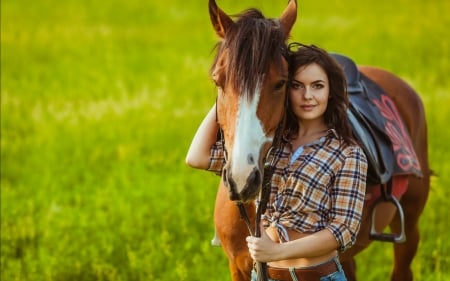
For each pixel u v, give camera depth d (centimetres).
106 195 1153
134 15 2820
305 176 538
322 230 533
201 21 2673
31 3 3089
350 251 671
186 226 1008
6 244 988
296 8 555
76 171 1284
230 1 2452
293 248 524
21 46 2295
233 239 625
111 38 2414
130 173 1250
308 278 550
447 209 1038
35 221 1070
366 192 652
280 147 556
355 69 735
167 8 2927
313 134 557
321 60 540
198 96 1692
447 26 2347
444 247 932
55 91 1806
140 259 916
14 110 1633
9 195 1168
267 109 512
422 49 2072
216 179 1165
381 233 671
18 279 872
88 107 1630
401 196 740
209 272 868
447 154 1259
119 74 1930
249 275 635
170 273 876
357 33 2272
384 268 900
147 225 1032
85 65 2064
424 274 886
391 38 2209
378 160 658
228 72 511
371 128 676
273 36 515
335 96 548
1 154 1373
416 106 838
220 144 598
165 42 2344
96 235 1002
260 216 532
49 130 1491
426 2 2758
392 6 2717
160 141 1401
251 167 492
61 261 923
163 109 1577
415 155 754
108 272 882
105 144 1405
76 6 3005
